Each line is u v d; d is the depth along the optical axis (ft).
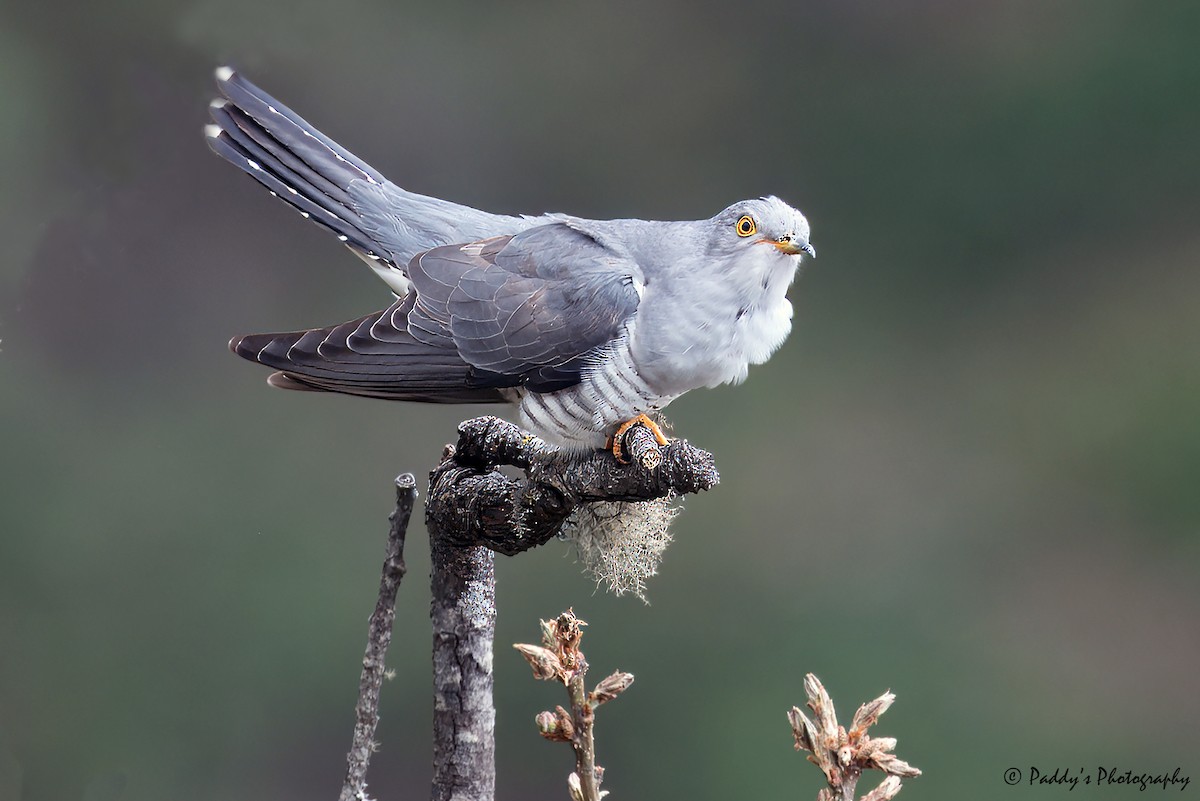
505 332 24.12
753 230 23.35
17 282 44.80
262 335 24.41
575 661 16.65
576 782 16.70
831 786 15.76
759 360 24.27
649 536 20.77
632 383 23.88
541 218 27.40
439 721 18.38
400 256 27.20
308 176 27.71
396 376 24.47
